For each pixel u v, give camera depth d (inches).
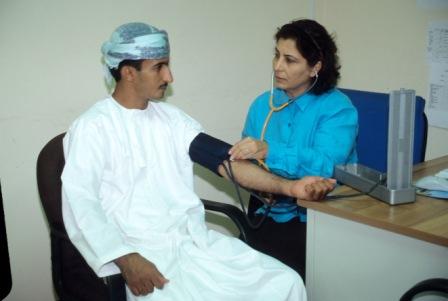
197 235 60.3
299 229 72.2
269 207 67.5
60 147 60.1
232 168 63.6
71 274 58.3
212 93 90.6
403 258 48.8
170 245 57.8
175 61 84.4
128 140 59.6
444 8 85.9
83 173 55.6
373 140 75.3
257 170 62.3
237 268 56.9
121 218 58.6
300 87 72.9
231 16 89.5
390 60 96.1
